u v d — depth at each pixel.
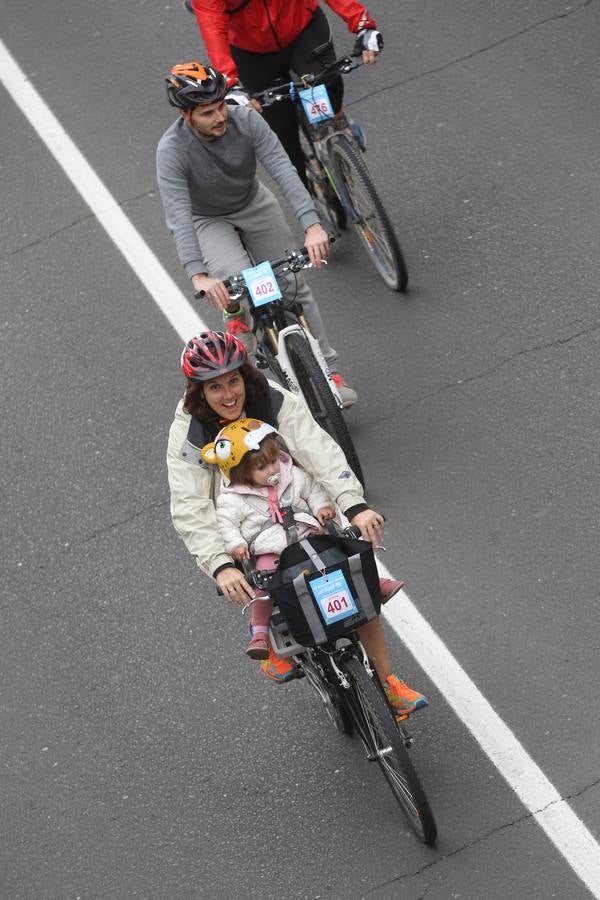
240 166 16.12
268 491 12.02
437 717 13.88
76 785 14.43
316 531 12.12
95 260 21.94
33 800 14.41
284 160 16.05
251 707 14.67
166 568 16.67
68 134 24.81
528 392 17.42
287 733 14.29
